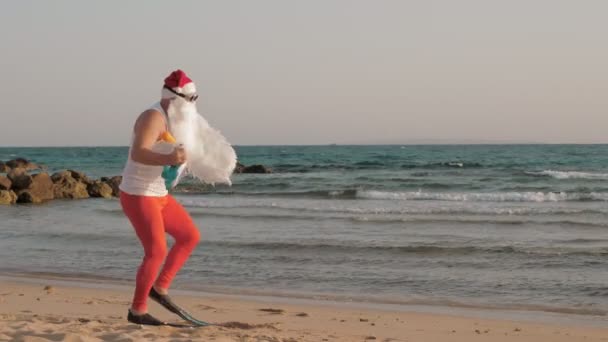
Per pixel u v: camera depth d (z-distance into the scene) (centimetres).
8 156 9562
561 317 794
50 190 2772
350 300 894
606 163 5294
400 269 1111
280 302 872
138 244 1377
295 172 4647
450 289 962
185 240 533
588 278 1020
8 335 493
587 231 1588
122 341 480
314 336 607
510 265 1128
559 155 7350
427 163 5606
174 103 491
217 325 604
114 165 6322
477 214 1977
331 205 2345
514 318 786
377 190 3100
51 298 848
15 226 1703
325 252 1262
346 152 10475
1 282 1007
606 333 712
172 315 737
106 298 859
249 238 1450
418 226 1672
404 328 716
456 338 672
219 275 1070
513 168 4688
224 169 508
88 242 1407
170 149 481
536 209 2103
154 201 506
